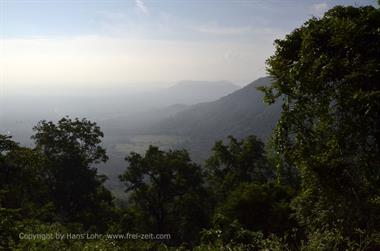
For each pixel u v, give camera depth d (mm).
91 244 11930
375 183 7719
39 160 26625
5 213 8945
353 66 7570
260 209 21859
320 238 6297
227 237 11070
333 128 7988
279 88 8508
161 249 16203
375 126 7574
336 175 7828
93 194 33375
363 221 7523
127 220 30891
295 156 8539
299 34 9117
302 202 8789
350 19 8469
